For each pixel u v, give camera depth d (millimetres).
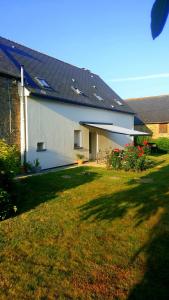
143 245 7207
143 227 8461
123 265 6191
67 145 22766
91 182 15047
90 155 27453
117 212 9812
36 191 12617
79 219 9086
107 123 29047
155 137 43844
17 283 5484
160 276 5758
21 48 24328
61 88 23422
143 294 5176
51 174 17609
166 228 8367
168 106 45812
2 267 6043
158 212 9836
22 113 18422
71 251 6816
